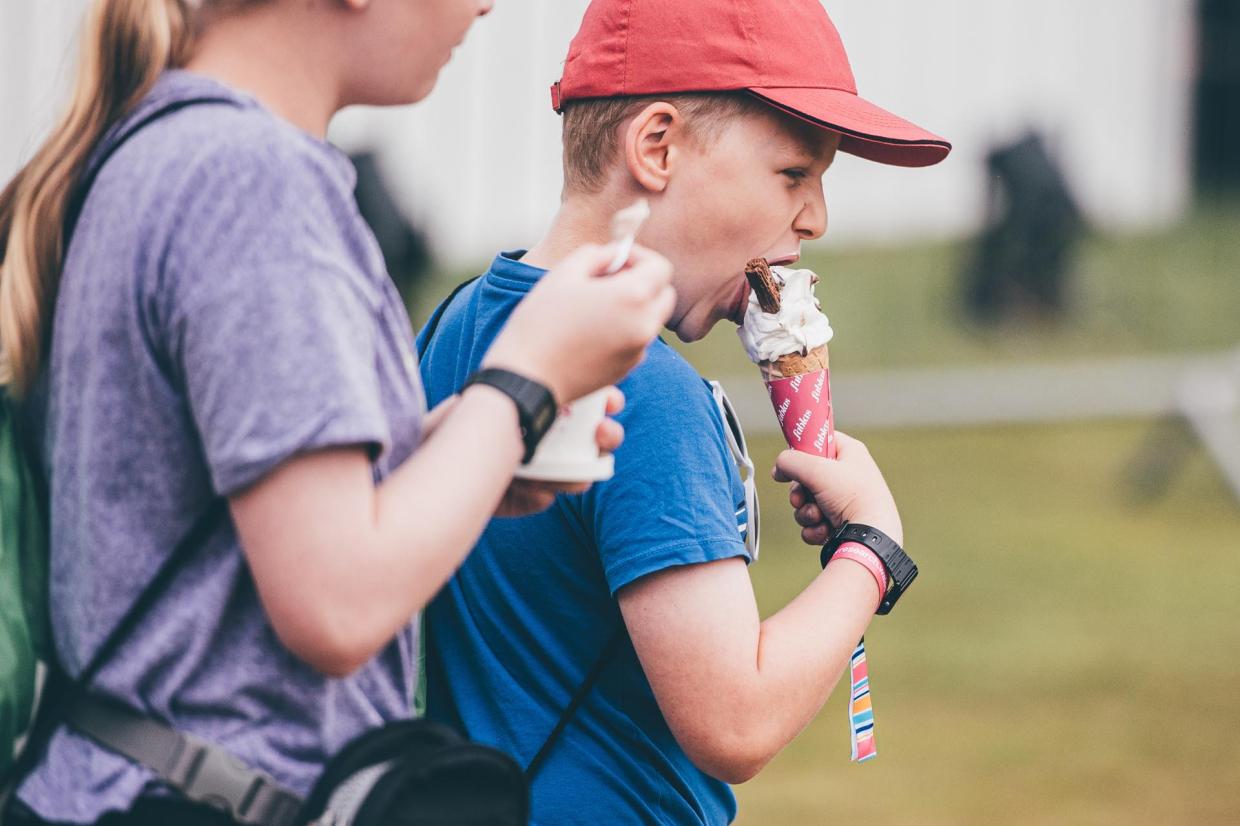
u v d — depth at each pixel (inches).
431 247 991.0
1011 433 906.1
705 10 164.2
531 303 119.6
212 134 114.1
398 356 122.7
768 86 163.2
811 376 175.0
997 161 1131.9
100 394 115.1
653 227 166.9
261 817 115.0
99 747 116.3
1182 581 621.6
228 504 116.0
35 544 124.1
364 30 122.2
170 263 112.0
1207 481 797.2
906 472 824.9
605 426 128.3
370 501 111.3
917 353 1074.7
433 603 171.3
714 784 172.9
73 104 121.6
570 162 173.5
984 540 690.2
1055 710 466.6
